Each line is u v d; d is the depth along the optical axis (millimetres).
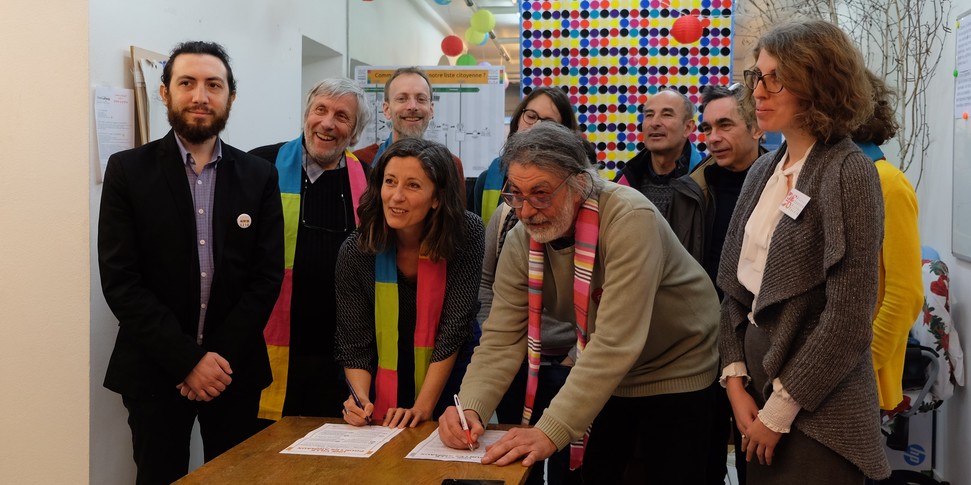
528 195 1824
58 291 2609
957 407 3301
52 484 2662
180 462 2422
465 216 2279
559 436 1771
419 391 2270
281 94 4355
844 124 1672
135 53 2881
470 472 1668
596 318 1972
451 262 2256
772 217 1770
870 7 4684
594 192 1933
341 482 1614
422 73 3297
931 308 3217
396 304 2262
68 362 2617
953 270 3383
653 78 4578
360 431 2002
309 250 2777
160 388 2328
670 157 3082
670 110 3008
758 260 1801
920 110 3857
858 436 1661
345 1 5430
